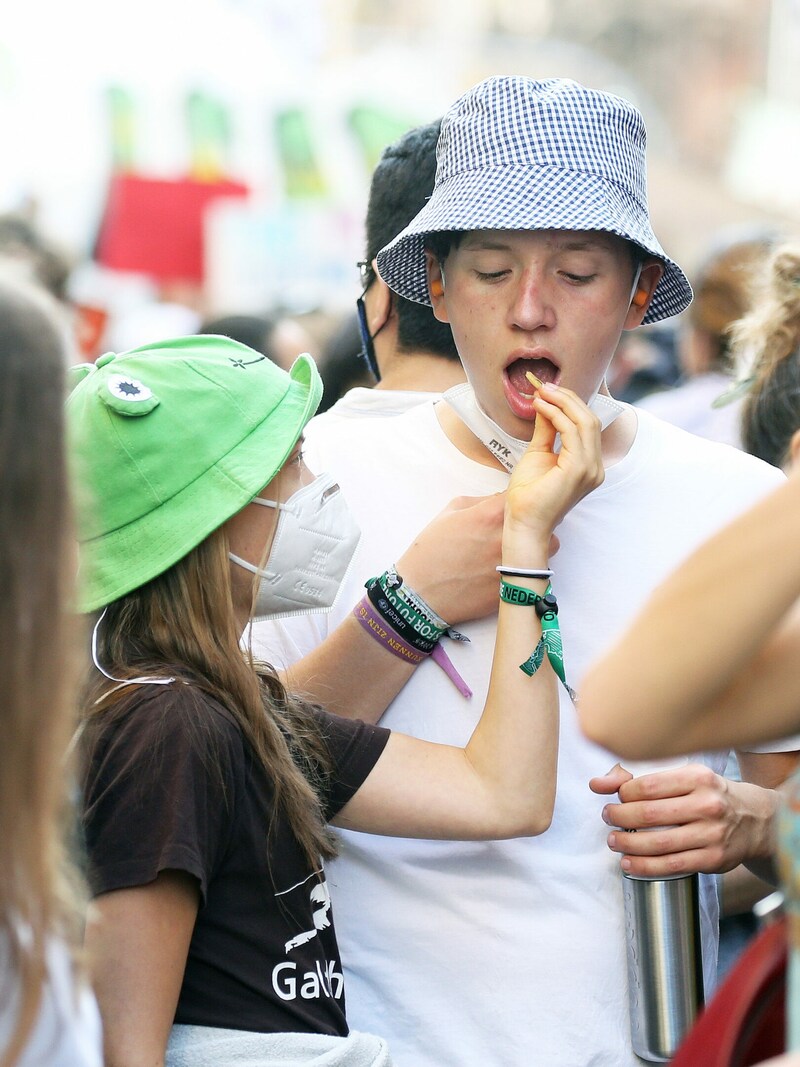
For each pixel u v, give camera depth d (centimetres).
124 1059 338
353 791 410
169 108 1434
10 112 1405
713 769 459
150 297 1395
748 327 580
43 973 257
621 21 4259
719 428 717
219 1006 367
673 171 2886
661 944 412
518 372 427
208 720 365
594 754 436
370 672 435
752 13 4200
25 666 261
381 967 434
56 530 265
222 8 1490
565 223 397
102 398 392
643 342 1274
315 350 971
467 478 454
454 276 427
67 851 327
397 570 432
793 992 254
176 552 380
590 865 432
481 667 440
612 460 448
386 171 566
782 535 238
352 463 466
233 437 395
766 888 525
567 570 440
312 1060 365
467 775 412
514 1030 424
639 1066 427
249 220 1416
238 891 369
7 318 261
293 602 411
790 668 259
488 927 427
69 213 1398
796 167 2745
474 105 421
